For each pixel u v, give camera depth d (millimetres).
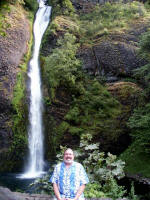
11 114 16781
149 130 14172
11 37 19594
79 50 21531
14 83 17969
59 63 19094
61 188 4133
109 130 17500
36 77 20297
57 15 25531
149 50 16547
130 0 29484
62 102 18703
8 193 4910
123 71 20438
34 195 7211
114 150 17703
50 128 17906
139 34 22266
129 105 18328
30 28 24234
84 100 18766
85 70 20734
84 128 17562
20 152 16406
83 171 4258
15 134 16453
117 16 25703
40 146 17531
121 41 21719
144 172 13883
